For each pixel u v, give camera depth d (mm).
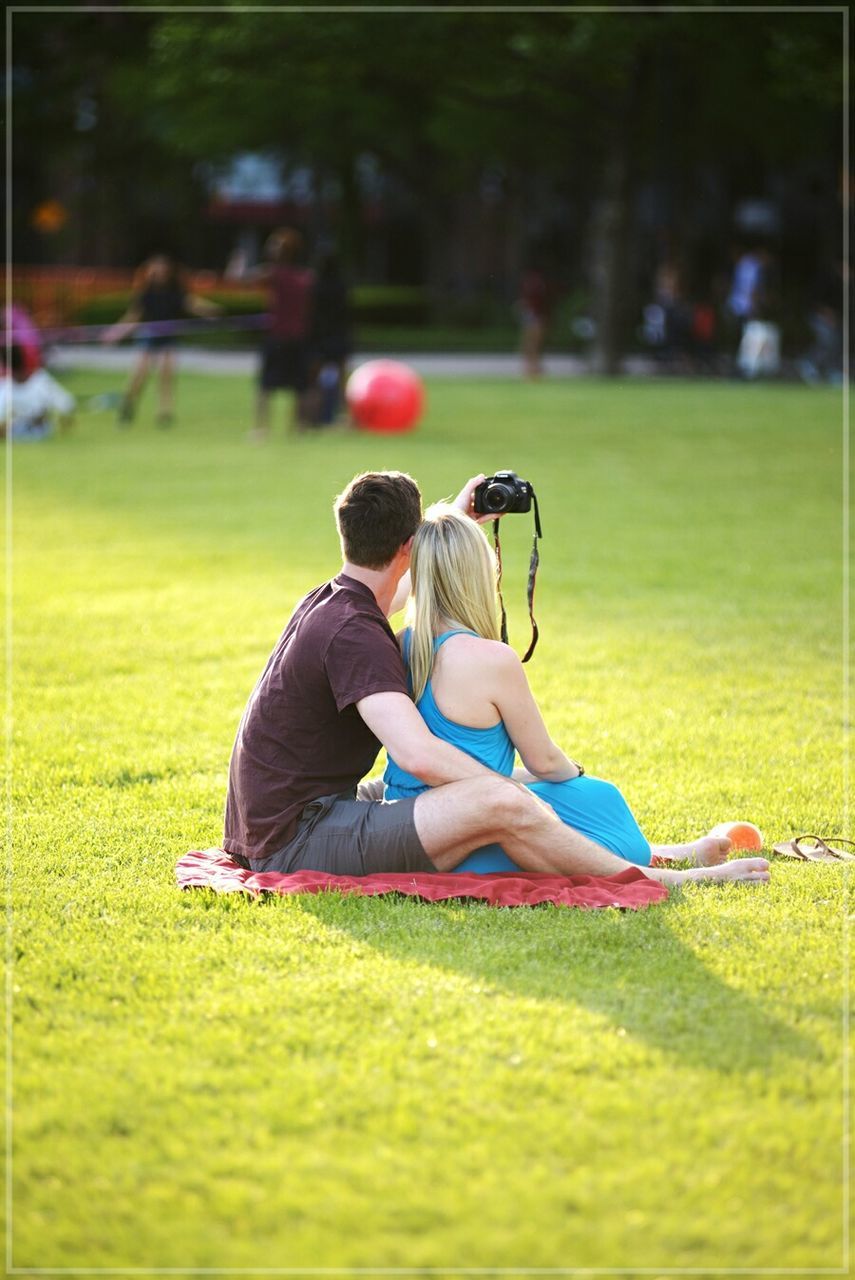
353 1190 5113
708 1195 5102
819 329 48219
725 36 47094
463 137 60906
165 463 27312
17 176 76625
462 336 67438
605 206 49812
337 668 7793
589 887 7750
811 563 18328
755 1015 6375
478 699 7945
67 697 12273
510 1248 4828
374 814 7922
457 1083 5777
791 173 75500
